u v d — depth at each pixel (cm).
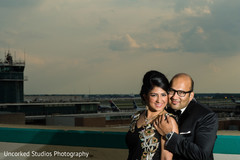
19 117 4931
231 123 8081
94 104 8700
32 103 8106
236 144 267
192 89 197
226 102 14288
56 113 8025
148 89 176
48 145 323
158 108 176
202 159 170
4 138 337
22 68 8275
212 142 178
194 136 186
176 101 195
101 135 306
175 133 168
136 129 180
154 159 169
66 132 317
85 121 6762
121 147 299
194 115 190
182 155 172
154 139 171
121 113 8644
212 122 184
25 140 330
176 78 196
